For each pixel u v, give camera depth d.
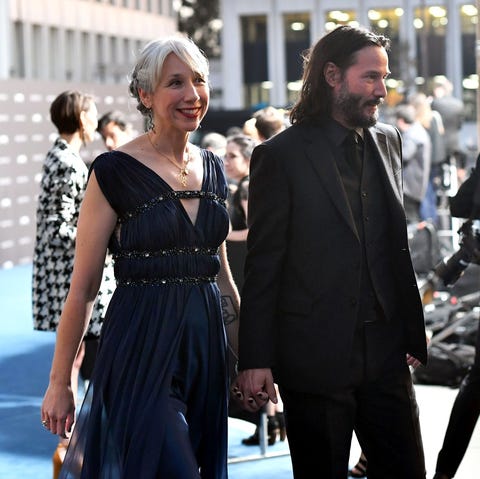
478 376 5.11
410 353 4.13
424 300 8.74
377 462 4.20
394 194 4.08
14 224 16.80
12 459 6.61
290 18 46.25
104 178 3.82
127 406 3.77
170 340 3.80
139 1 43.62
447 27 39.44
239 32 47.12
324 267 4.02
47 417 3.90
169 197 3.84
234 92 47.25
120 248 3.87
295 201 4.03
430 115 15.70
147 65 3.84
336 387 4.04
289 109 4.25
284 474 6.13
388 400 4.11
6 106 16.41
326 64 4.06
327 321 4.03
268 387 4.05
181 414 3.76
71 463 3.89
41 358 9.77
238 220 6.21
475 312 8.30
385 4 43.31
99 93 18.12
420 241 9.38
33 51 34.59
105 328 3.88
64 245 6.36
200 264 3.87
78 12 37.75
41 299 6.44
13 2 32.53
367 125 4.05
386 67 4.05
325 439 4.07
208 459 3.92
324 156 4.04
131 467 3.71
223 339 3.92
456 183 16.75
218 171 3.98
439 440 6.71
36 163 17.00
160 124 3.88
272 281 4.05
